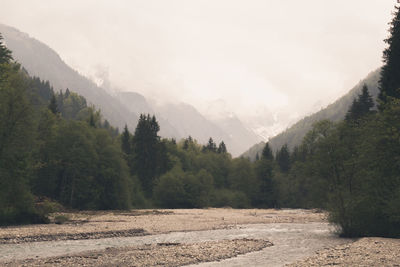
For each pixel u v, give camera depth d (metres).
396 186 33.19
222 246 28.83
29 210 42.81
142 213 70.00
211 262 22.66
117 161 85.62
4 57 65.38
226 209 103.75
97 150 86.25
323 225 49.66
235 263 22.33
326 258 22.59
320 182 37.56
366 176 34.53
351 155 36.19
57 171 75.06
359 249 25.73
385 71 48.06
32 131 45.09
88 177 77.81
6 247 26.66
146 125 117.50
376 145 34.09
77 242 30.27
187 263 22.12
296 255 25.36
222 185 146.38
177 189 106.88
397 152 33.22
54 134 74.12
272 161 147.62
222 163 156.62
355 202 34.34
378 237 33.56
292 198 123.75
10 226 38.75
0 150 41.59
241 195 129.00
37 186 72.12
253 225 49.34
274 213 81.50
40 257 23.50
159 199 106.81
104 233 35.62
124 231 37.50
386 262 21.00
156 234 37.56
